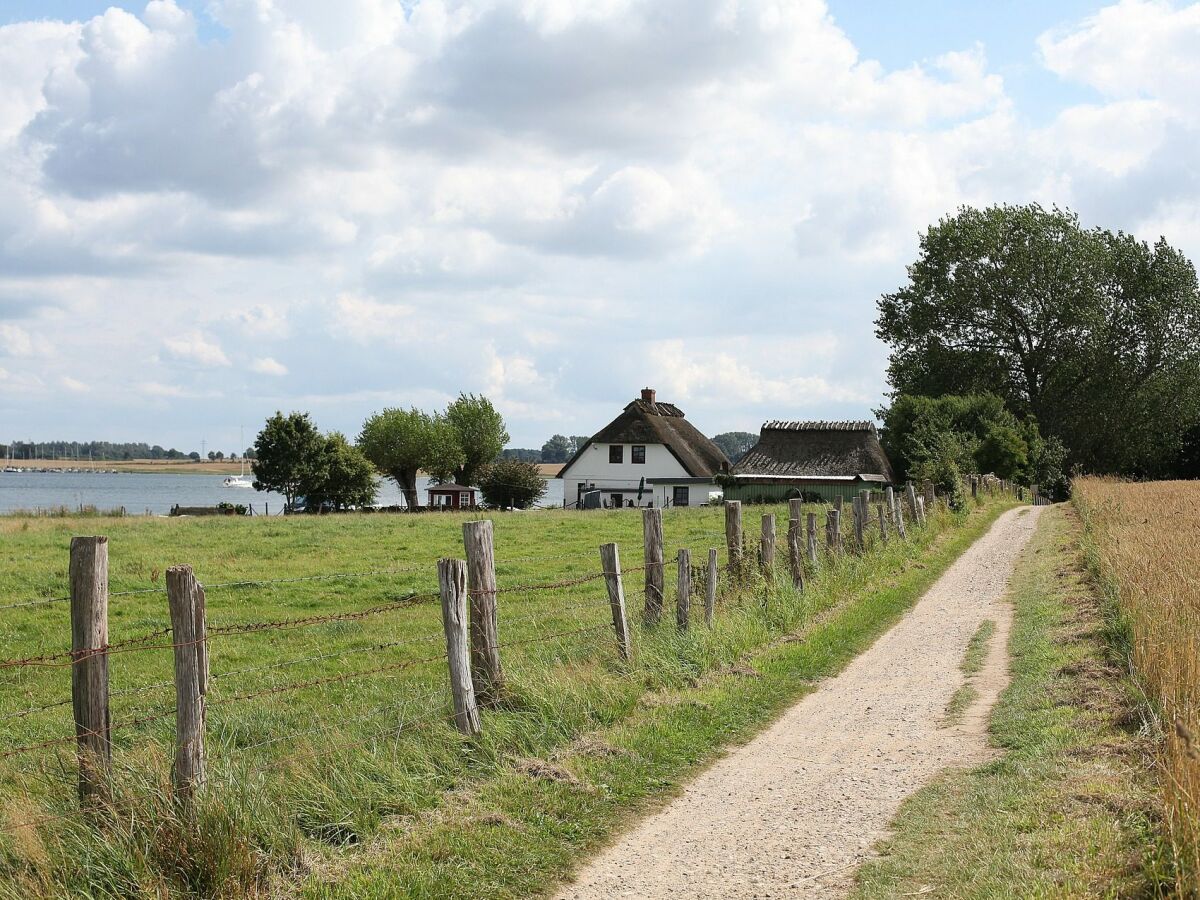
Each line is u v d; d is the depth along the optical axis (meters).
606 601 17.61
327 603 19.47
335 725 9.41
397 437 84.31
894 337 79.50
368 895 6.17
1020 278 73.00
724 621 13.51
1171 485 46.47
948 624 16.16
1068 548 25.05
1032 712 9.88
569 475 75.31
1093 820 6.58
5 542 29.88
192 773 6.38
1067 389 76.06
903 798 7.83
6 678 13.45
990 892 5.82
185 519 42.34
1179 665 8.76
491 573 9.42
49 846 6.06
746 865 6.71
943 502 35.00
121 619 17.83
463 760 8.42
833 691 11.87
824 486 61.75
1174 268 76.38
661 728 9.65
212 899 5.97
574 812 7.64
